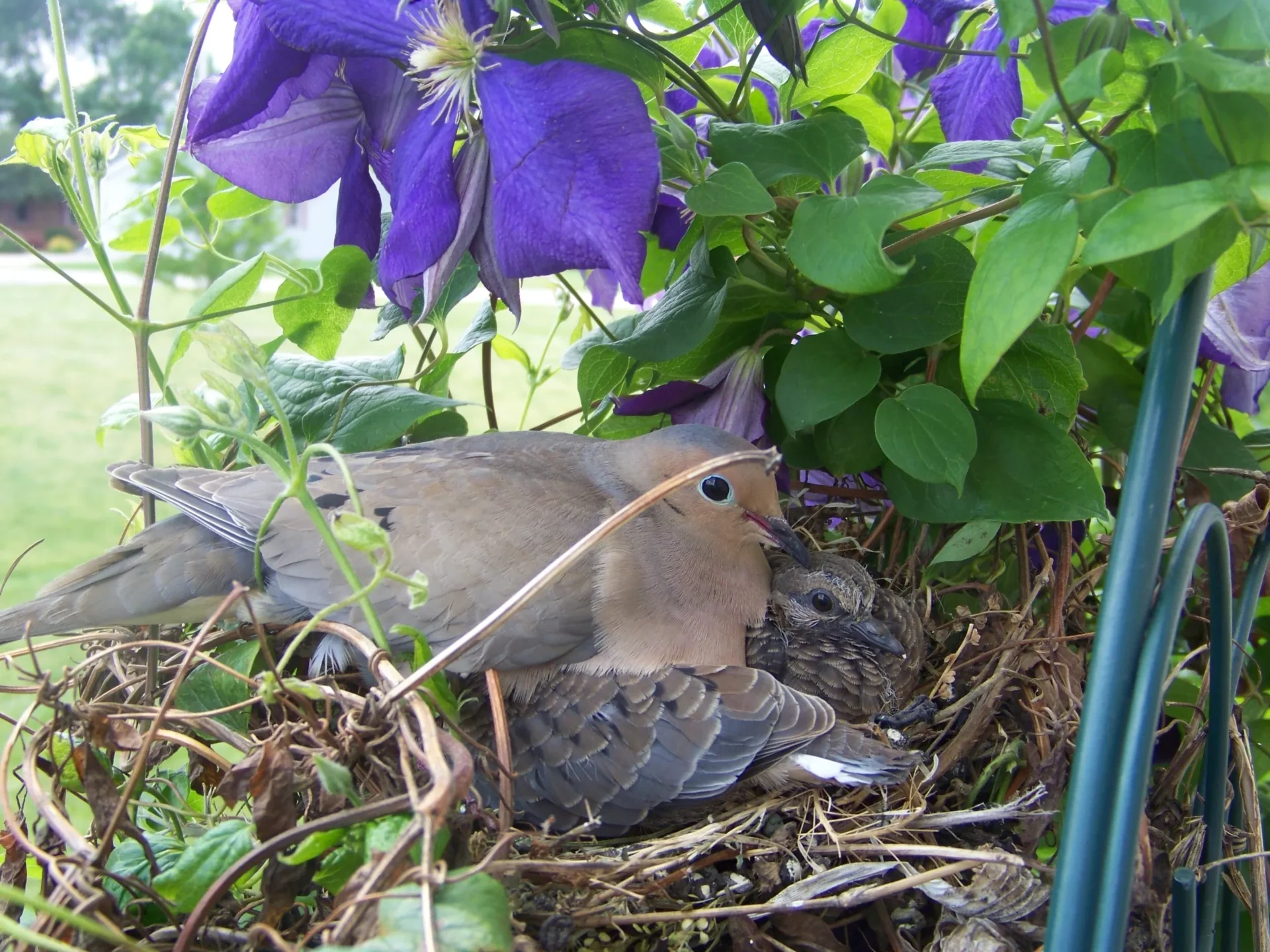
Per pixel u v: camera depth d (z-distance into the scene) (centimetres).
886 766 29
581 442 34
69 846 23
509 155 28
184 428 23
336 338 35
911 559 35
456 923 21
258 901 25
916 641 33
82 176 29
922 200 26
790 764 30
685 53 34
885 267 25
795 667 34
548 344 38
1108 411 32
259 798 23
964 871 27
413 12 28
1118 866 22
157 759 28
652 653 31
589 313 36
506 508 31
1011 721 31
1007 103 31
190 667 28
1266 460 35
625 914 26
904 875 28
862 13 35
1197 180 22
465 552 30
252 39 29
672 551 32
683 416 33
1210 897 26
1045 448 29
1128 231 22
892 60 38
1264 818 33
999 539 33
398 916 21
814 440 32
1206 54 22
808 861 28
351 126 32
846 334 30
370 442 32
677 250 31
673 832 30
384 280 29
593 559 31
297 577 30
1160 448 23
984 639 32
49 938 21
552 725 30
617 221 27
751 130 29
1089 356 32
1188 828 28
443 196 29
